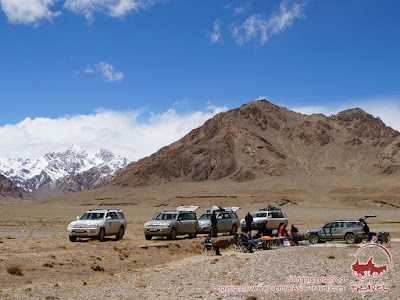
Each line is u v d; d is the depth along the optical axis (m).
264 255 23.16
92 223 27.38
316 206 145.38
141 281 16.06
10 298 13.10
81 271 18.16
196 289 14.27
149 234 29.64
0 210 117.75
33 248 22.39
